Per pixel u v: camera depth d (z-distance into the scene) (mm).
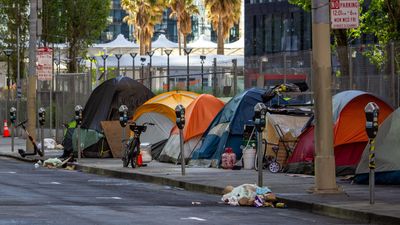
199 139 25094
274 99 24875
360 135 21000
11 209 14164
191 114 25203
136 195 17422
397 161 18172
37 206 14727
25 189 18125
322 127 16375
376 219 13328
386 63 23703
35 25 31156
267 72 28266
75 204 15227
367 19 32750
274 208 15359
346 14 16125
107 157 28625
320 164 16406
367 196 16016
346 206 14406
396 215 13156
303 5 33062
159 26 127125
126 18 92062
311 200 15367
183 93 28016
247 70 29969
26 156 29594
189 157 24984
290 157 21656
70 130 29141
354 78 24625
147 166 24422
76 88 34719
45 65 30922
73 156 27016
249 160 22953
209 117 25219
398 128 18328
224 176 20719
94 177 22531
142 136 27844
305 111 22688
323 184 16406
